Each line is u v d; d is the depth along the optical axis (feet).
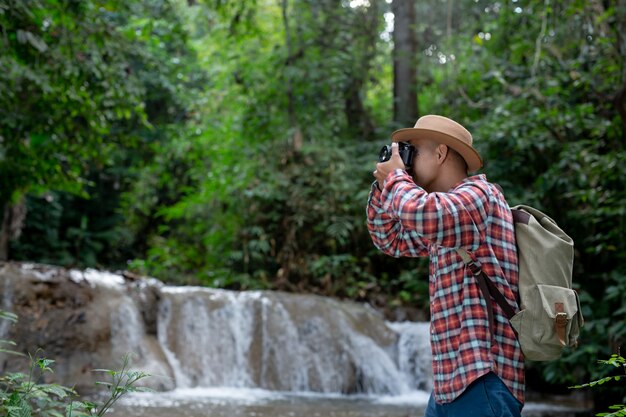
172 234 49.60
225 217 41.55
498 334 7.57
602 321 23.98
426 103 47.14
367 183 41.01
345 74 45.03
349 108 46.44
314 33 42.83
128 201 57.47
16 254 51.08
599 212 24.88
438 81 46.62
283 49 42.55
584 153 26.78
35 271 26.89
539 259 7.61
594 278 28.71
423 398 28.55
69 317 26.21
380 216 8.69
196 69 55.72
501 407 7.34
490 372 7.45
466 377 7.45
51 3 25.55
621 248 25.86
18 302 25.64
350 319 31.55
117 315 27.37
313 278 38.81
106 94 26.94
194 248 45.44
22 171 29.91
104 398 22.65
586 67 29.12
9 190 30.81
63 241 55.57
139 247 59.62
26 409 8.48
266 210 40.73
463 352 7.54
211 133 44.83
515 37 33.88
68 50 25.64
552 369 25.77
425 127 8.41
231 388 28.66
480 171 34.04
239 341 29.99
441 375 7.73
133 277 29.78
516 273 7.68
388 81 56.65
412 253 8.88
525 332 7.43
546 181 29.91
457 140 8.25
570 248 7.71
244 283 37.86
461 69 39.83
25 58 25.16
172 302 29.48
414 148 8.43
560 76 28.91
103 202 58.44
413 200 7.56
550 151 33.14
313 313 30.99
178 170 53.78
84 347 26.00
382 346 31.53
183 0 53.52
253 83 42.29
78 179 32.60
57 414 9.12
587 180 27.81
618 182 26.48
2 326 24.99
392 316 35.40
